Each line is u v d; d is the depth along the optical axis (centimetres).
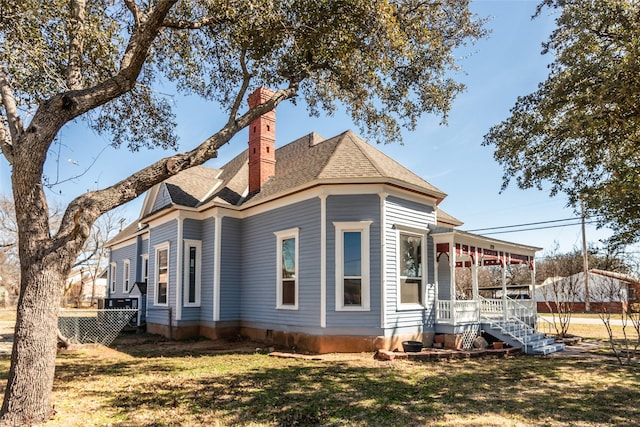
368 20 851
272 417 571
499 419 568
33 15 711
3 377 841
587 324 2267
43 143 557
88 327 1461
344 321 1159
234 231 1535
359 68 977
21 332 535
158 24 633
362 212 1200
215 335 1433
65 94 576
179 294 1498
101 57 845
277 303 1331
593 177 1036
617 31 859
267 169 1583
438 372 891
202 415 578
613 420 570
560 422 560
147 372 888
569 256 3497
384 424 545
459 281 3198
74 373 881
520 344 1228
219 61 1006
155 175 649
